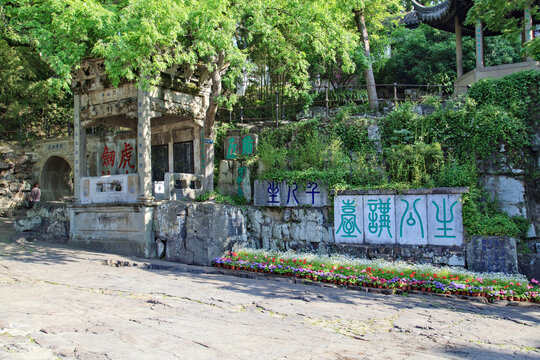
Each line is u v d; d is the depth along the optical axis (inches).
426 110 503.8
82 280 306.3
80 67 457.7
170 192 456.1
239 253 412.5
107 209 457.7
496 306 286.5
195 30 412.5
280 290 305.0
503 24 459.2
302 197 454.6
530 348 195.5
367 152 486.9
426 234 394.3
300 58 497.7
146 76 424.5
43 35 383.9
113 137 625.0
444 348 189.3
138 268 377.4
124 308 234.1
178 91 478.0
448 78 750.5
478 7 448.8
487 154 443.2
